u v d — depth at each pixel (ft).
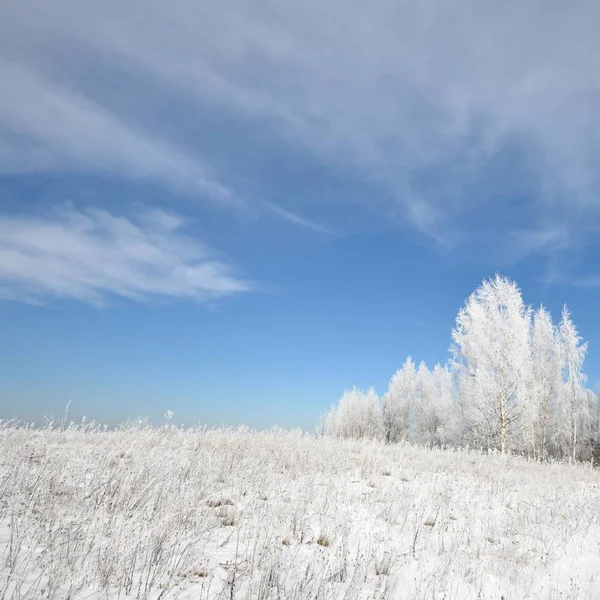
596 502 29.55
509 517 23.32
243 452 34.27
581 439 97.66
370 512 22.45
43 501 16.44
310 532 18.26
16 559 11.51
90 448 28.48
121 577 11.57
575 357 96.07
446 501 25.48
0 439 28.04
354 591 12.61
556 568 17.10
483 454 63.31
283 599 11.81
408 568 15.80
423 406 133.28
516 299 81.35
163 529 14.89
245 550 14.90
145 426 39.42
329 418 159.84
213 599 11.53
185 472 23.43
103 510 16.49
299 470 30.17
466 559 16.88
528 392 80.33
